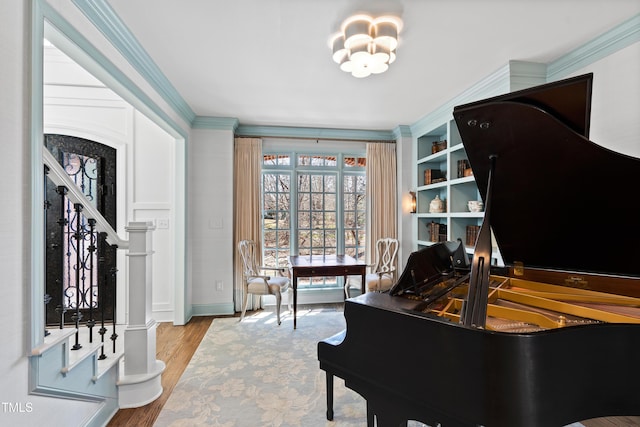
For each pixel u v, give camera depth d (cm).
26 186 130
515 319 159
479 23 206
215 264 409
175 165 375
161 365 230
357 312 151
